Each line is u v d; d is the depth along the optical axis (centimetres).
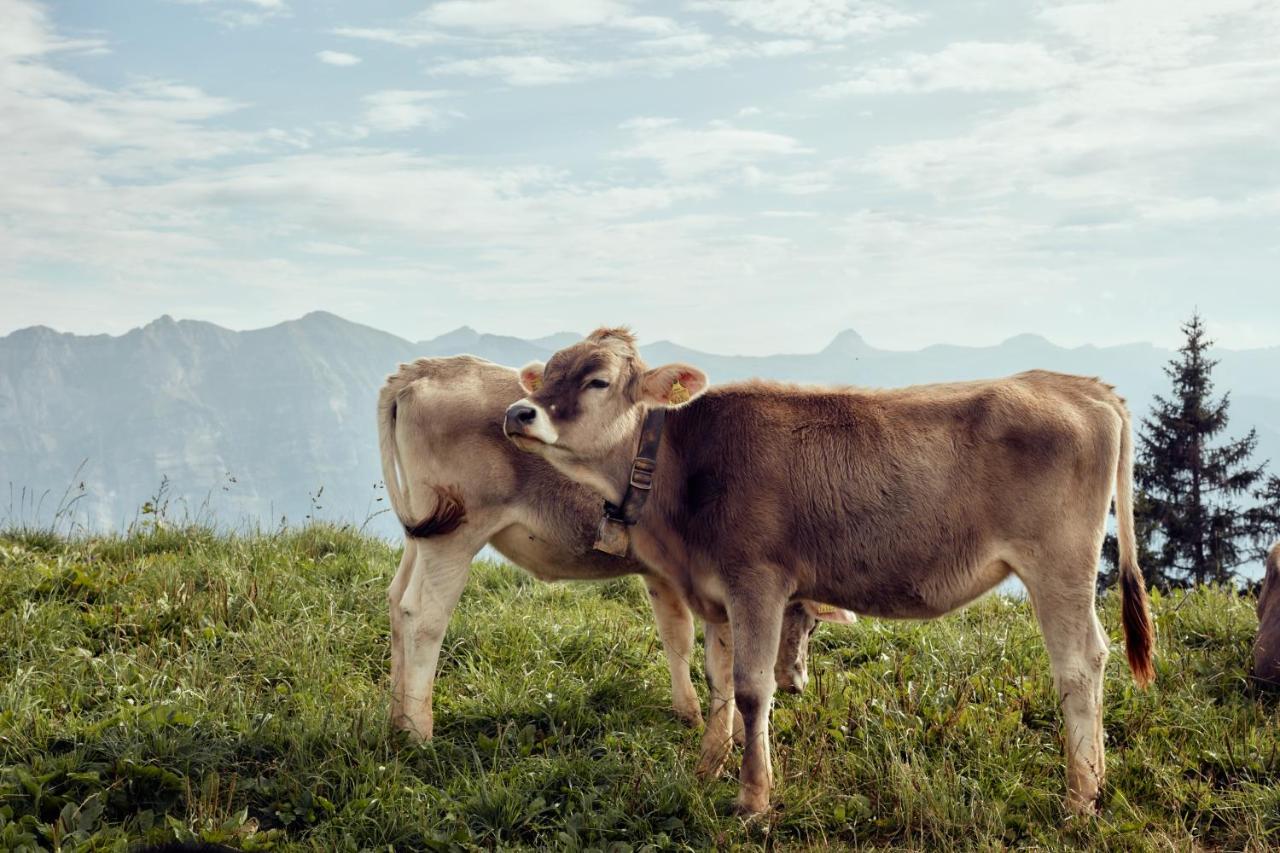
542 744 556
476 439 602
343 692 611
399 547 926
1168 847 446
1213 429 3538
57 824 436
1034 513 518
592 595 841
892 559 530
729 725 558
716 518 533
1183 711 569
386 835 461
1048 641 522
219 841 430
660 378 537
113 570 792
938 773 502
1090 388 546
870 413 543
